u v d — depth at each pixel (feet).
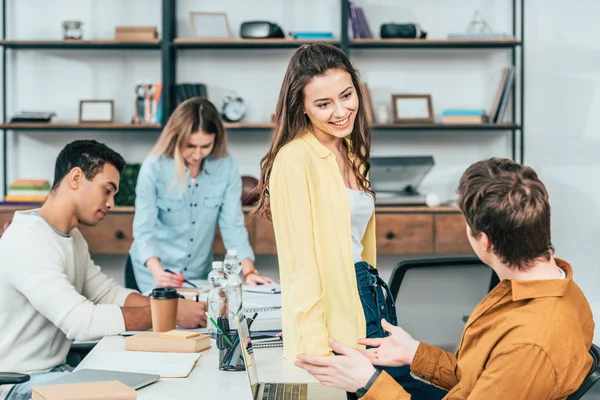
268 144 16.37
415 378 6.23
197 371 5.94
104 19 16.28
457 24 16.34
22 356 7.34
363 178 6.75
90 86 16.34
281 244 6.00
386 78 16.29
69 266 7.73
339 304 5.99
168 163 11.05
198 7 16.25
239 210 11.76
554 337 4.24
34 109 16.34
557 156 16.42
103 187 7.79
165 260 11.62
